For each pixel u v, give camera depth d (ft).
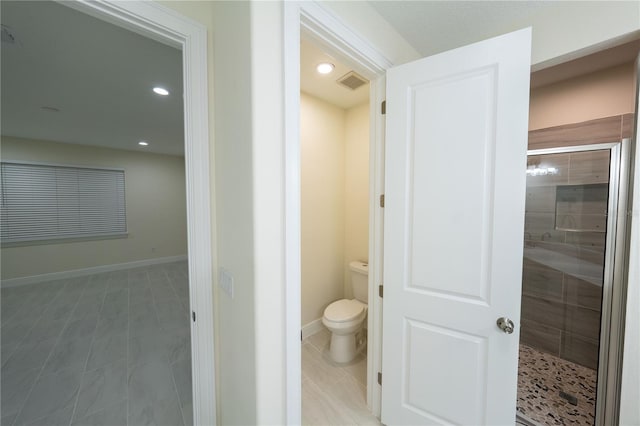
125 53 5.99
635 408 3.36
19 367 6.64
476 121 3.67
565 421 4.90
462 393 3.93
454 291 3.92
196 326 3.65
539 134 6.83
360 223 8.64
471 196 3.74
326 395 5.62
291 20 2.87
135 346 7.62
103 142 14.93
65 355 7.16
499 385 3.65
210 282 3.68
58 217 14.94
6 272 13.47
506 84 3.45
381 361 4.96
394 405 4.58
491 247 3.63
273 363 2.86
